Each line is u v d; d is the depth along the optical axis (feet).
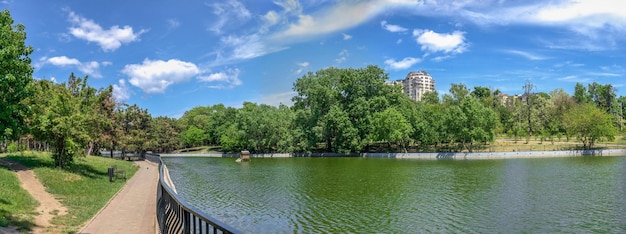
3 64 45.62
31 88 51.62
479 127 232.53
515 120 323.98
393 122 239.71
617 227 71.72
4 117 47.29
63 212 52.75
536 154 225.76
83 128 102.37
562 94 359.05
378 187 117.70
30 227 42.78
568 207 87.30
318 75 290.76
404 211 85.40
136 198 68.23
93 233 42.65
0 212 44.91
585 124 241.76
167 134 326.03
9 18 49.67
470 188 113.39
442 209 86.94
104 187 82.07
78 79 130.82
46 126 93.09
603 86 388.37
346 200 98.27
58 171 88.07
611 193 102.58
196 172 170.71
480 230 70.79
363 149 270.46
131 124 208.85
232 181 137.49
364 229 72.13
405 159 220.64
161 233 36.47
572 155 225.56
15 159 97.91
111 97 185.78
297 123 277.23
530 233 68.80
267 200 99.55
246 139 282.56
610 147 250.78
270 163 216.13
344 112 258.37
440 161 202.90
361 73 265.54
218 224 17.78
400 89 278.05
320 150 282.56
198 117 406.82
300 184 127.24
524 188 112.16
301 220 78.74
